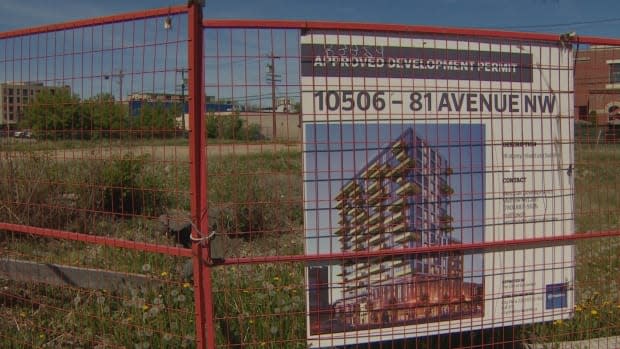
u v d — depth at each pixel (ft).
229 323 13.88
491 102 12.76
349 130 11.83
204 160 10.58
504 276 13.10
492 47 12.71
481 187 12.78
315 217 11.76
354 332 12.15
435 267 12.60
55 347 13.85
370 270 12.16
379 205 12.08
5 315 15.76
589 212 18.48
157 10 10.85
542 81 13.15
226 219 21.08
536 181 13.20
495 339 14.66
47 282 17.13
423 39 12.20
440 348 14.16
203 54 10.57
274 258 11.32
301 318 14.28
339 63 11.70
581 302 16.79
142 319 14.53
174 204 26.66
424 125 12.28
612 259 21.40
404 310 12.42
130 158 18.71
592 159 15.24
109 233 20.38
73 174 18.95
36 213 18.70
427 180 12.38
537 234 13.25
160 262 19.08
